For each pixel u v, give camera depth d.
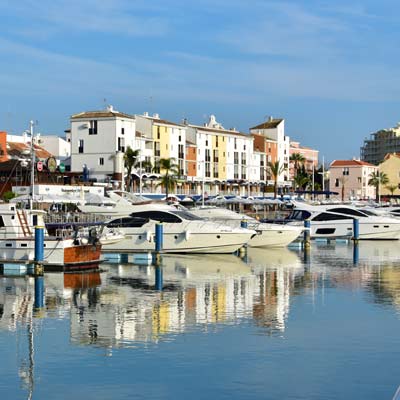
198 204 90.50
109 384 18.67
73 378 19.17
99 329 24.98
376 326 25.34
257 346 22.42
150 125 119.12
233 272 41.25
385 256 51.44
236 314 27.69
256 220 57.91
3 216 40.47
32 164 46.25
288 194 138.88
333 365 20.27
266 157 151.00
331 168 175.12
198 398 17.61
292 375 19.34
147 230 48.25
